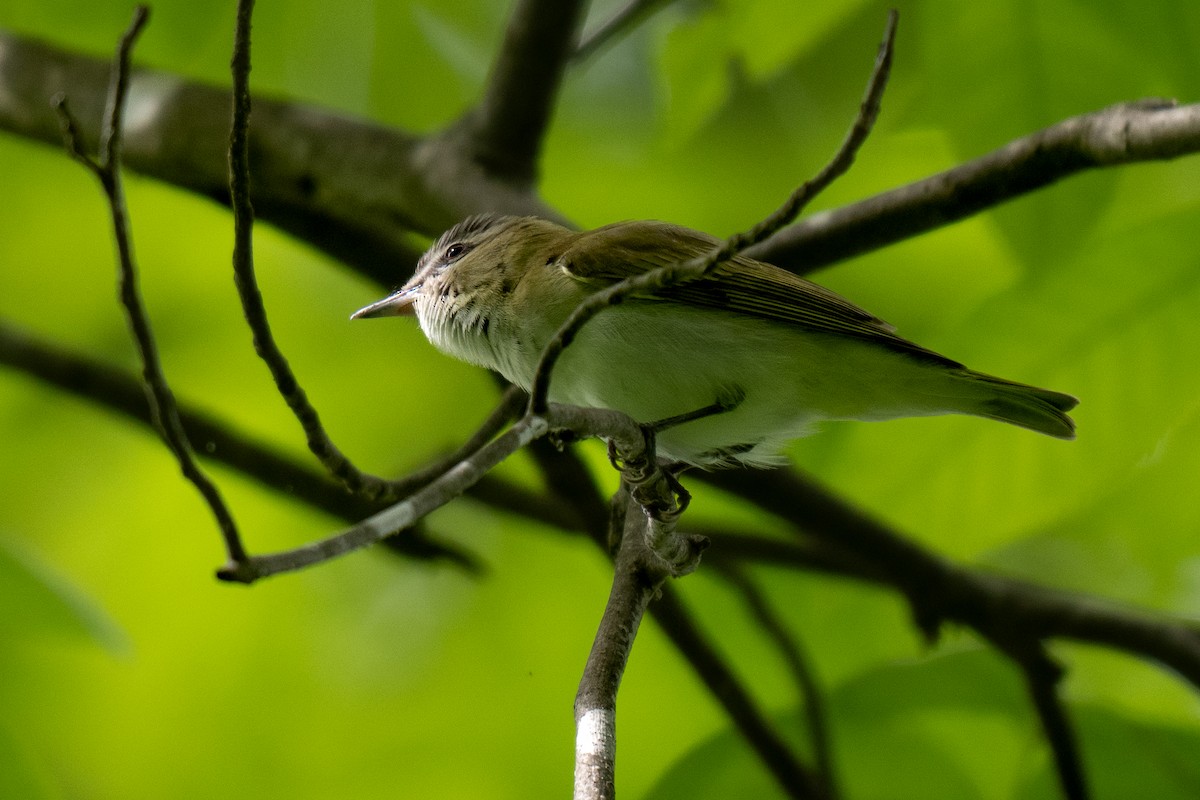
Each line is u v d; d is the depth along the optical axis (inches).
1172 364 366.6
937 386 328.2
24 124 437.1
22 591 395.5
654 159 517.0
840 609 482.6
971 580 412.5
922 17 379.2
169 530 478.3
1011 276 420.2
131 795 477.7
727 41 431.5
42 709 473.4
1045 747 413.1
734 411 330.0
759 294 327.0
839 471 399.9
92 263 506.6
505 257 347.3
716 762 405.7
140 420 436.5
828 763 387.2
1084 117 312.2
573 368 329.4
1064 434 329.7
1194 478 432.5
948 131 384.8
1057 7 370.0
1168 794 402.9
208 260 495.5
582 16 385.7
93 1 442.9
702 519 445.7
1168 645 408.2
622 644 258.2
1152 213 406.6
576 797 220.4
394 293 376.5
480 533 497.7
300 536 477.7
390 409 494.6
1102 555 515.8
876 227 350.0
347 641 490.6
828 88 515.2
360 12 462.3
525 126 393.4
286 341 495.8
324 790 483.2
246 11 221.8
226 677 482.6
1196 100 372.2
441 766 485.7
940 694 416.2
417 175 396.8
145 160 418.3
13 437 493.0
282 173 412.8
